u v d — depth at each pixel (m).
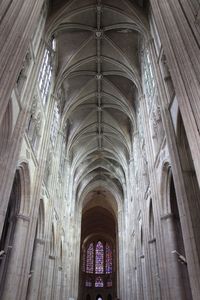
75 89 28.17
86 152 37.62
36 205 16.36
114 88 27.89
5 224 17.88
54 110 22.72
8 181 11.86
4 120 12.55
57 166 24.44
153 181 17.41
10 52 10.56
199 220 10.55
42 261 18.64
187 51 10.82
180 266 13.51
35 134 17.66
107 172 43.19
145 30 19.70
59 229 25.58
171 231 14.65
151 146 19.03
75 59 24.52
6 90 9.86
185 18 11.84
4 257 13.86
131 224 31.53
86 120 32.34
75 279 37.84
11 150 12.55
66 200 31.28
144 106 21.52
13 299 13.02
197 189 11.43
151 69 19.23
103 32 22.92
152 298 17.56
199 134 8.98
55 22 19.88
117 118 32.34
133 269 29.05
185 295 12.66
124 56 24.08
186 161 12.30
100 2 20.58
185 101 10.02
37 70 16.61
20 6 12.05
